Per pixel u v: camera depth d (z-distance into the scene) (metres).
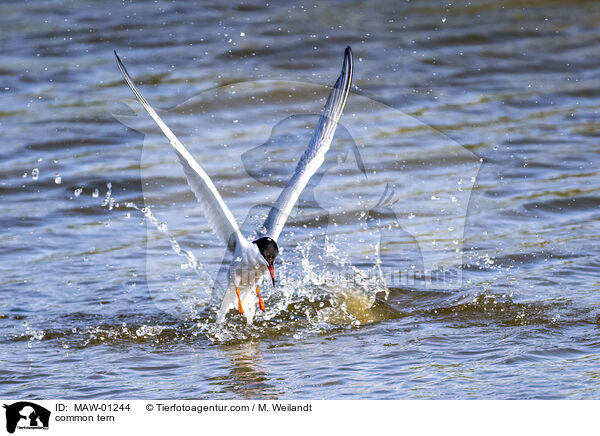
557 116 18.86
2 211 14.75
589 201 14.78
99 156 16.88
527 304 10.98
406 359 9.39
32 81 20.30
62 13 24.55
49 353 9.82
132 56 21.59
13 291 11.73
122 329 10.55
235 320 10.81
